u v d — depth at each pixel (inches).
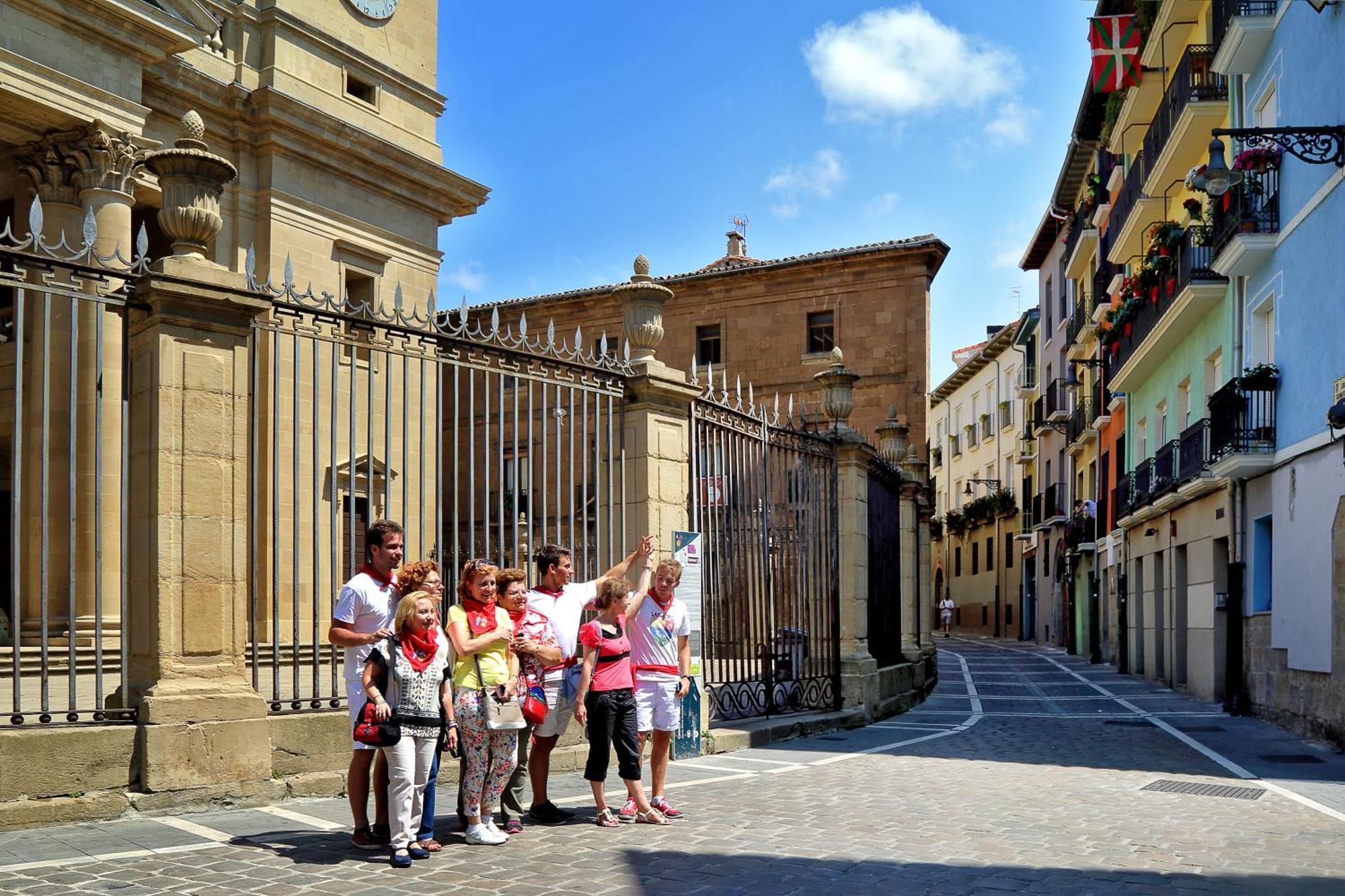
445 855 248.7
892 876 238.7
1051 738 558.9
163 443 284.4
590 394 399.9
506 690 263.1
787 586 533.3
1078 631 1526.8
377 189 884.6
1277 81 674.8
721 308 1519.4
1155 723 647.8
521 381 366.3
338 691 465.4
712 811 313.1
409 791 238.7
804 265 1473.9
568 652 295.4
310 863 234.2
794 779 381.1
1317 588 570.9
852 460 610.2
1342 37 568.1
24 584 592.7
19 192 707.4
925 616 925.2
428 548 669.9
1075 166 1525.6
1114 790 378.9
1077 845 278.1
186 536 286.5
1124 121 1174.3
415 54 952.3
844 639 607.2
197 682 285.6
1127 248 1185.4
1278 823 325.1
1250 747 530.0
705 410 451.5
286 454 665.6
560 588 296.5
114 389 610.9
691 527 440.1
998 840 281.3
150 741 273.1
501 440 357.1
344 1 887.7
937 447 2674.7
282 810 285.7
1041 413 1808.6
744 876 235.1
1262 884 242.8
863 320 1459.2
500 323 1520.7
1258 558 696.4
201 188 299.7
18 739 256.1
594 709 289.1
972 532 2353.6
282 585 658.2
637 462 409.7
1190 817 328.5
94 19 671.8
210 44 792.3
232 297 294.0
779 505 525.7
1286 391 647.8
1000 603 2155.5
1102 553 1347.2
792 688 542.6
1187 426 966.4
